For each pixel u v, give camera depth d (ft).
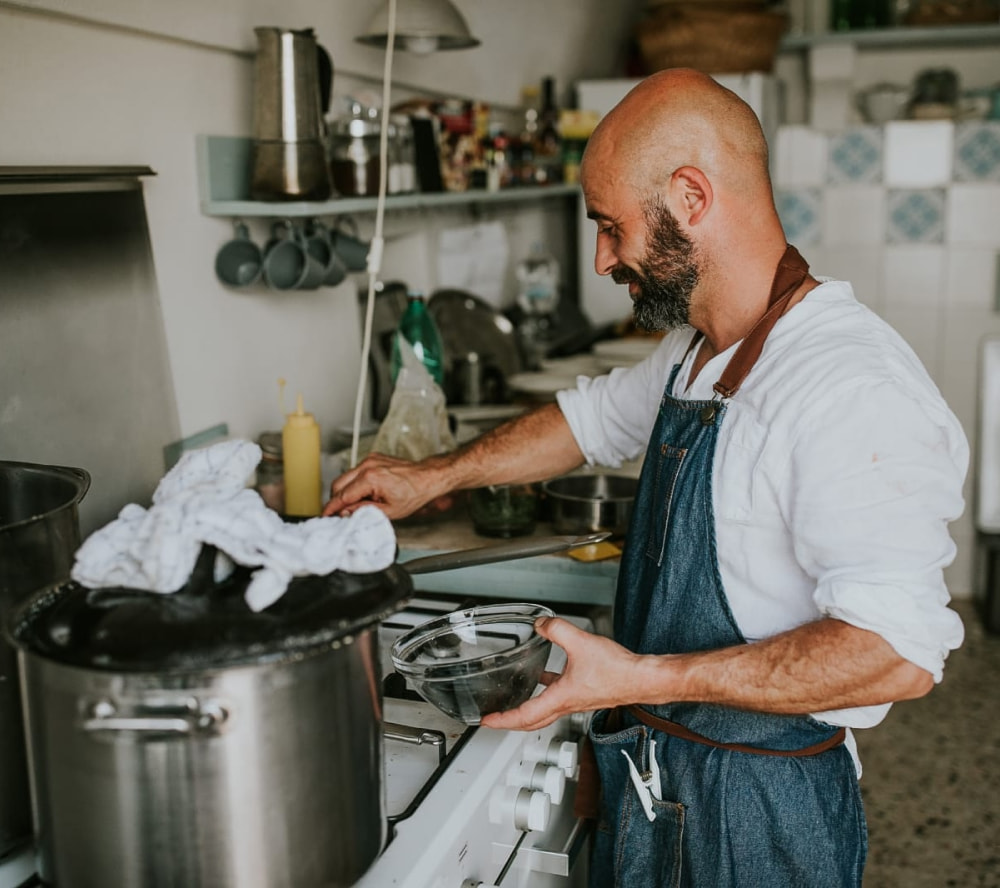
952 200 15.57
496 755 4.23
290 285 6.85
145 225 5.74
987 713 12.10
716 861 4.56
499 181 10.07
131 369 5.62
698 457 4.38
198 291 6.44
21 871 3.46
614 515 6.06
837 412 3.85
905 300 16.03
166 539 3.11
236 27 6.58
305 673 2.93
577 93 13.78
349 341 8.54
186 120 6.25
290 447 6.14
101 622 3.01
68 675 2.82
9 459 4.80
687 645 4.47
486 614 4.54
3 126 4.90
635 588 4.85
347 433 7.55
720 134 4.20
